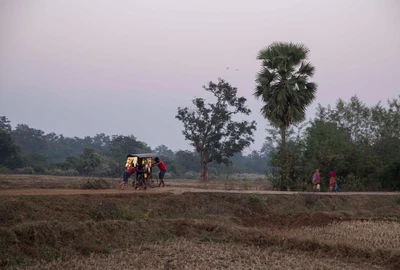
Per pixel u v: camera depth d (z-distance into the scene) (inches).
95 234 572.1
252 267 474.3
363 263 521.3
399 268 499.8
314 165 1304.1
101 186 939.3
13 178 1453.0
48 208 631.2
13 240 504.4
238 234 641.6
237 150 2187.5
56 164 2608.3
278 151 1300.4
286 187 1243.2
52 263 477.4
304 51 1320.1
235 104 2192.4
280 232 658.2
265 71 1322.6
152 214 732.7
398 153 1423.5
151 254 529.0
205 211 813.9
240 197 895.1
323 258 542.6
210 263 491.2
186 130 2193.7
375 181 1413.6
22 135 4146.2
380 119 1505.9
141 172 925.2
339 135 1413.6
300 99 1296.8
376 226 760.3
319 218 856.3
